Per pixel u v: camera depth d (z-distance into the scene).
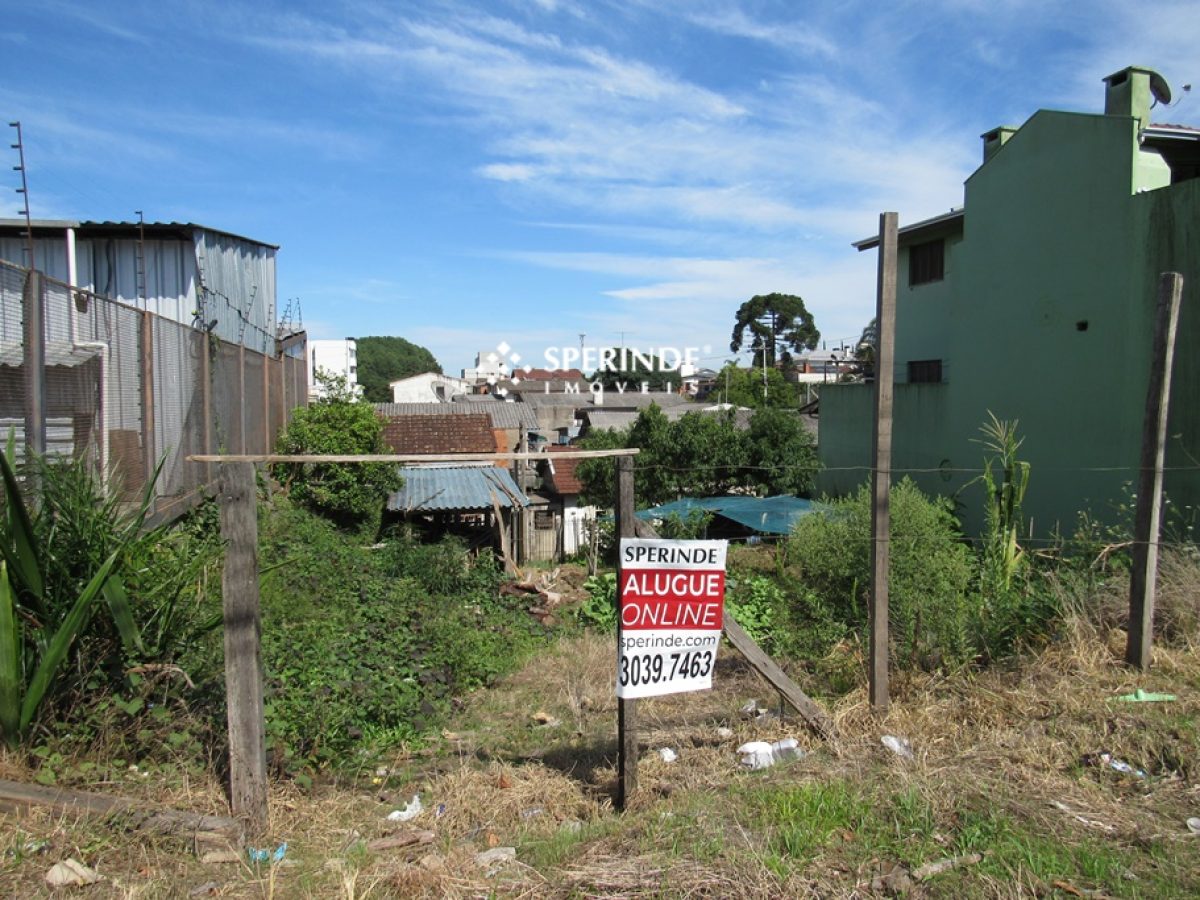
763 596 12.27
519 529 24.11
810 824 4.10
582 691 8.40
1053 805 4.30
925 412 20.97
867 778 4.71
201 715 5.18
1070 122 16.12
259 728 4.46
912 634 6.96
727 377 52.03
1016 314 17.67
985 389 18.72
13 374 5.53
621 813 4.78
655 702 7.47
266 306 20.19
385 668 7.86
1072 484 16.19
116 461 7.31
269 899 3.60
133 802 4.29
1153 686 5.91
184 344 9.77
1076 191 16.03
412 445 27.11
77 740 4.71
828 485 25.30
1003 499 9.41
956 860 3.74
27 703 4.55
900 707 5.83
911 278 23.52
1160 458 6.23
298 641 7.79
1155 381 6.19
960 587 9.62
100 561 4.98
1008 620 7.07
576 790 5.29
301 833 4.55
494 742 6.79
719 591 5.04
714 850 3.88
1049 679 6.11
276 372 17.48
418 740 6.69
